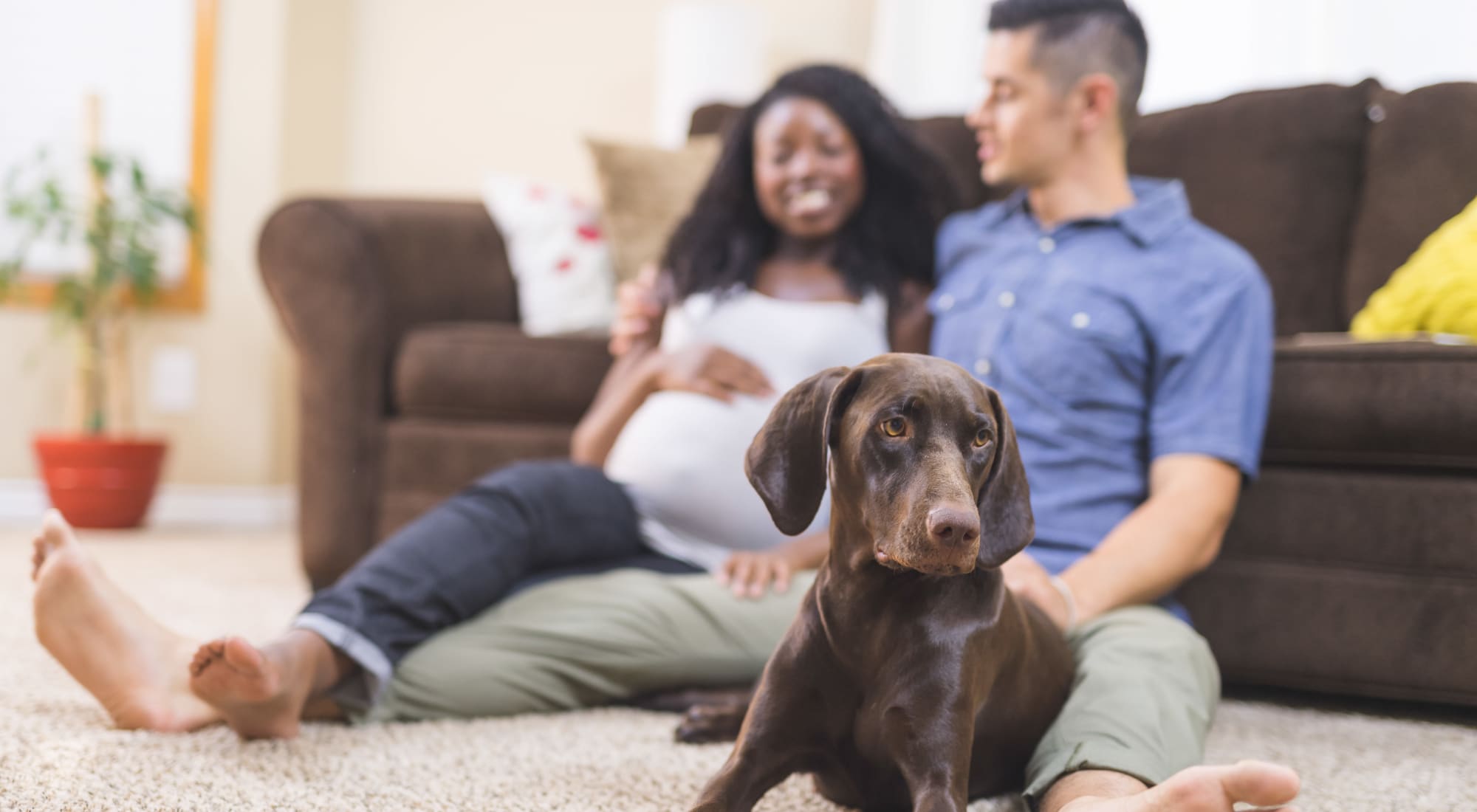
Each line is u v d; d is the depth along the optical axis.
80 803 1.04
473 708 1.42
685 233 1.91
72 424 3.77
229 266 4.06
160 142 4.05
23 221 3.91
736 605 1.49
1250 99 2.46
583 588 1.49
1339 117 2.38
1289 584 1.74
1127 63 1.72
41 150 3.77
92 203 3.72
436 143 4.32
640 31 4.25
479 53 4.31
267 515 4.09
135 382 3.99
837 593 0.97
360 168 4.33
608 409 1.82
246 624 2.09
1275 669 1.75
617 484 1.66
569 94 4.29
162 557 3.08
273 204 4.10
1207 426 1.54
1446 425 1.63
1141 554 1.42
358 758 1.22
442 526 1.45
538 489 1.53
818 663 0.98
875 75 3.94
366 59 4.31
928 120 2.70
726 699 1.47
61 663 1.31
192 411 4.03
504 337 2.49
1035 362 1.63
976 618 0.96
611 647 1.45
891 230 1.85
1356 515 1.70
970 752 0.97
